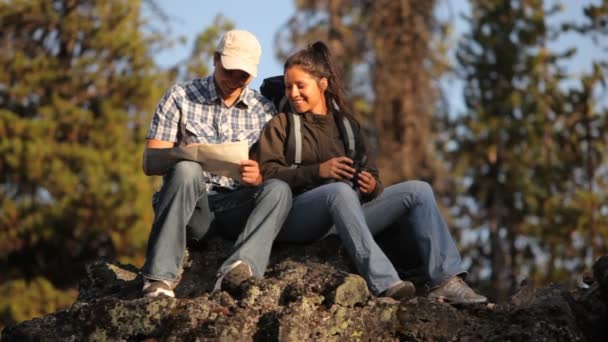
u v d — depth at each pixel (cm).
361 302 665
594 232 2658
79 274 2323
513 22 2823
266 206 699
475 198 2855
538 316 669
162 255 682
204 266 738
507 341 658
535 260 2759
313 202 704
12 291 2162
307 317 652
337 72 743
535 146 2845
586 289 702
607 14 2788
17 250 2283
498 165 2858
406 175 2284
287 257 732
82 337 675
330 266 702
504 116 2828
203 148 690
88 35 2431
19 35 2445
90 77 2391
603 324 669
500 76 2817
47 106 2322
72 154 2266
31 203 2223
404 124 2294
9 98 2366
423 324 664
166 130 737
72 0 2461
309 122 734
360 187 714
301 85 728
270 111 761
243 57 728
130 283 737
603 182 2819
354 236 685
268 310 664
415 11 2298
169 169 700
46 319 689
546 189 2814
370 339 659
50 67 2370
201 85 750
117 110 2353
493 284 2706
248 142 745
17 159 2198
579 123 2830
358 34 2344
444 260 692
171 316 669
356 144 738
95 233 2212
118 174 2281
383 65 2291
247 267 680
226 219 736
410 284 675
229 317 660
